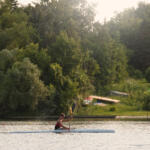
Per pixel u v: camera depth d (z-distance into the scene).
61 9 122.62
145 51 161.25
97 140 42.69
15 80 82.38
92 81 106.44
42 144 39.88
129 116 81.56
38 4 124.50
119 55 130.88
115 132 50.09
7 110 86.19
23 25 110.81
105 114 85.38
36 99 82.50
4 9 122.31
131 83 111.75
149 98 93.31
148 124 62.97
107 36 125.94
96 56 118.62
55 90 86.25
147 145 39.22
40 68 91.44
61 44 98.44
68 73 94.31
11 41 105.62
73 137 45.16
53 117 84.38
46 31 115.06
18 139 43.66
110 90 114.25
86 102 92.31
